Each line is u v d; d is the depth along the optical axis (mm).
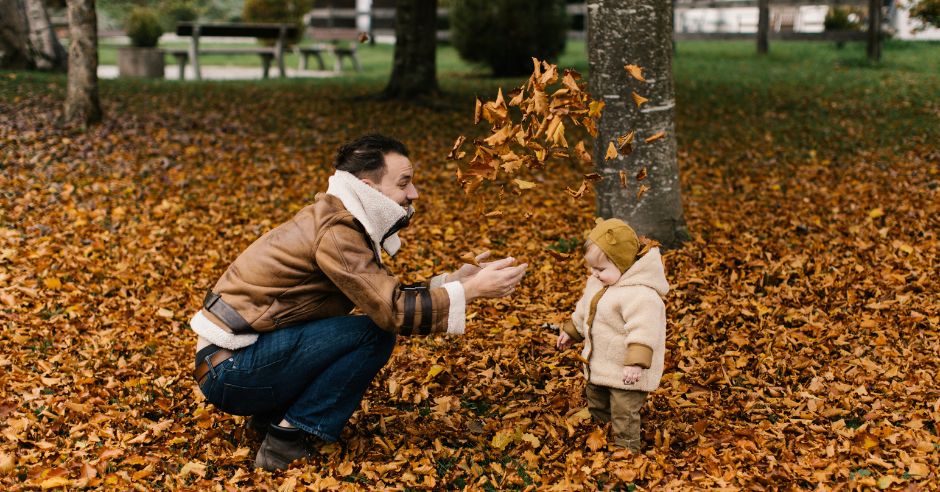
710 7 23469
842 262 5930
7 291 5371
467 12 18969
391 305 3113
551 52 19250
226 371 3197
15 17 15508
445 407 3969
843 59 19562
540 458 3537
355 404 3389
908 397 3930
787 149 10203
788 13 26578
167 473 3430
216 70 22516
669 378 4258
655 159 6078
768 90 15016
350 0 33688
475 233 7004
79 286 5594
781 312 5098
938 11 18094
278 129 11336
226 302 3176
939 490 3148
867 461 3387
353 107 13352
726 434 3654
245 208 7656
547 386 4195
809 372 4312
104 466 3424
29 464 3436
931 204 7258
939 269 5688
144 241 6570
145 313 5203
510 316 5117
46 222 6879
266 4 26953
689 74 17688
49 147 9398
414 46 14141
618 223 3402
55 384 4188
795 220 7012
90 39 10508
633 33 5867
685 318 5004
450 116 12867
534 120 3189
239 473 3340
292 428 3361
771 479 3271
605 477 3363
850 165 9188
